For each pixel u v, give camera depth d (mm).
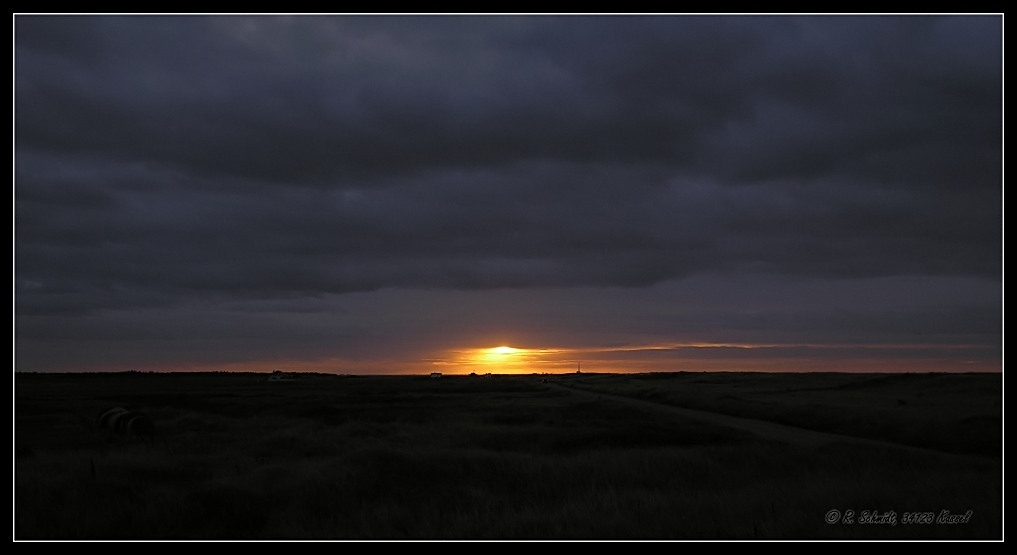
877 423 35219
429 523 14344
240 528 14617
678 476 19281
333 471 18422
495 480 18828
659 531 13430
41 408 52781
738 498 15812
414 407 55938
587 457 22328
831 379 90500
